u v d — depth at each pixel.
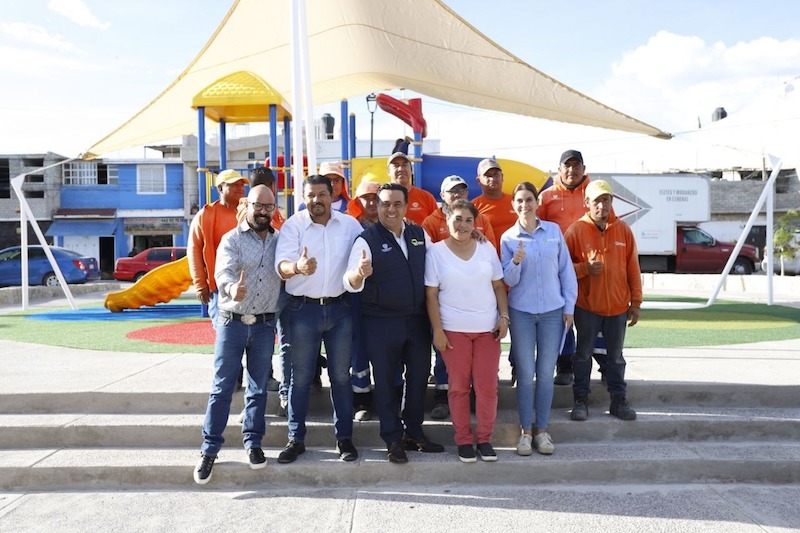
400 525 3.57
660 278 18.52
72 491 4.10
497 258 4.38
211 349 7.22
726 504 3.86
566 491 4.08
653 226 24.08
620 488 4.14
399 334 4.23
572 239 4.82
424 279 4.30
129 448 4.52
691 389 5.14
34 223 12.34
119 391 4.95
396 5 9.23
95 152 13.27
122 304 11.25
